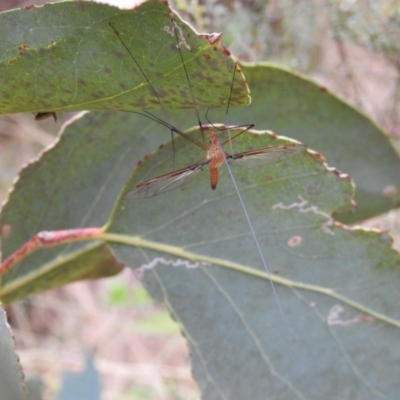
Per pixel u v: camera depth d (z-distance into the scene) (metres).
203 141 0.16
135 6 0.13
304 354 0.17
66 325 0.45
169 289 0.18
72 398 0.21
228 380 0.17
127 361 0.44
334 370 0.17
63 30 0.14
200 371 0.17
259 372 0.17
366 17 0.28
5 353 0.14
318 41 0.32
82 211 0.19
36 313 0.46
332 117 0.20
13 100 0.15
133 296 0.44
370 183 0.21
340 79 0.32
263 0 0.29
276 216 0.17
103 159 0.19
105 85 0.15
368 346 0.17
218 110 0.19
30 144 0.49
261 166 0.17
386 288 0.17
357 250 0.17
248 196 0.17
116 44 0.14
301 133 0.20
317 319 0.17
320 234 0.17
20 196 0.18
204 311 0.17
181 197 0.17
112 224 0.17
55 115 0.16
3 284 0.19
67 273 0.19
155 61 0.14
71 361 0.41
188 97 0.15
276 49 0.30
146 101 0.15
